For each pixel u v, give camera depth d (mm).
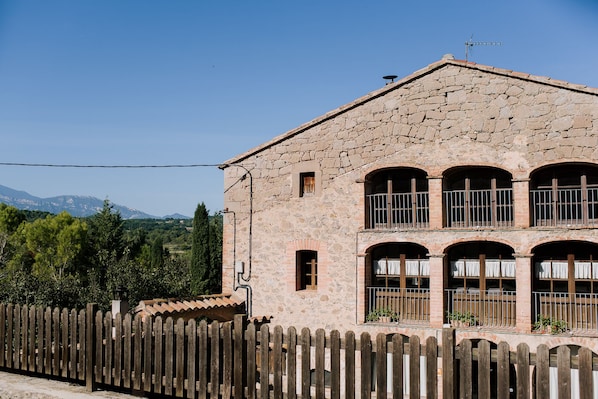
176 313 16750
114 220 51250
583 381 6422
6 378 10047
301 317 18562
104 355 9414
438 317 17031
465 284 17625
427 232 17281
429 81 17578
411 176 18438
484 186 18078
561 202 16984
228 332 8453
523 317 16234
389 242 17656
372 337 17594
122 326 9320
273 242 19156
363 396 7535
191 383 8602
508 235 16516
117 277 26312
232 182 19953
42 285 23297
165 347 8922
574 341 15625
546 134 16219
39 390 9352
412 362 7289
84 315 9570
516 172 16516
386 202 18609
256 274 19297
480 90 17016
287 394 8000
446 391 7055
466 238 16859
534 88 16438
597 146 15656
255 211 19500
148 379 8930
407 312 18062
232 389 8406
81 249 50719
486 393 6855
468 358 7000
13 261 46312
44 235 50969
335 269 18266
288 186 19078
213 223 36312
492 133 16812
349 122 18406
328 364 17516
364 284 17938
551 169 16969
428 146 17453
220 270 31625
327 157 18609
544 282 17281
